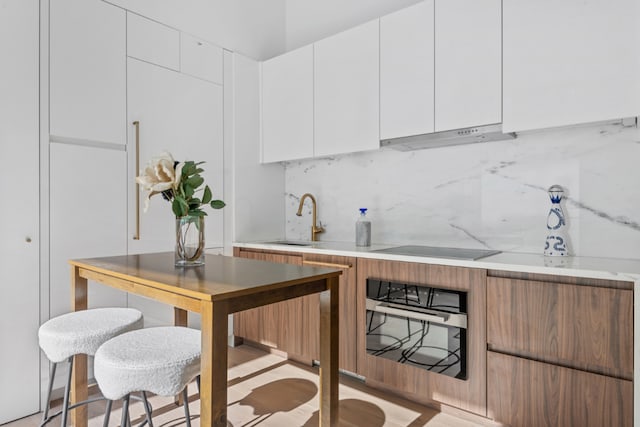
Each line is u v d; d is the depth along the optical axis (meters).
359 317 2.36
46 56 2.13
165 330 1.59
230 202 3.13
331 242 3.15
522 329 1.78
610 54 1.77
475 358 1.92
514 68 2.03
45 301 2.13
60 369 2.20
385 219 2.93
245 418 2.03
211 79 2.99
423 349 2.09
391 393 2.31
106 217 2.38
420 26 2.37
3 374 1.98
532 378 1.76
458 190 2.57
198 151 2.89
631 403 1.52
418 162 2.75
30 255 2.08
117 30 2.43
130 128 2.50
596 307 1.59
